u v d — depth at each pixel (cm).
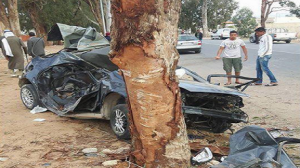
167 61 312
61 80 650
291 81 952
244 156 318
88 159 413
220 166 315
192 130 533
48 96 661
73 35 694
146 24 291
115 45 308
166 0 298
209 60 1641
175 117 338
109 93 515
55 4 3136
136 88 320
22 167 392
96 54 573
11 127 567
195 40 2055
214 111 454
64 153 439
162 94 321
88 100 584
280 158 300
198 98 491
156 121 331
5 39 1183
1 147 466
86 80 597
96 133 533
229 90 489
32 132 537
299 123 555
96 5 2283
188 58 1786
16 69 1237
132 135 359
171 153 344
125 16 290
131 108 340
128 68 314
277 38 2666
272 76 897
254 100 739
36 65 690
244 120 481
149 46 297
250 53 1811
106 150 440
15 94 882
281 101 716
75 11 3238
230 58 937
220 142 487
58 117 633
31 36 1216
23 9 3281
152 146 342
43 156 428
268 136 330
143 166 354
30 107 697
